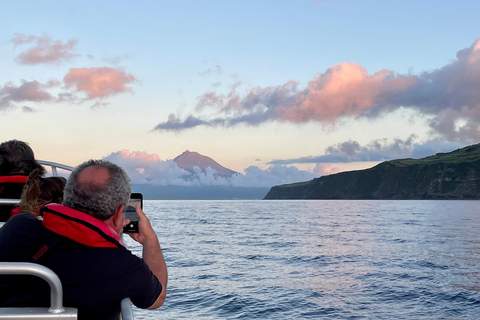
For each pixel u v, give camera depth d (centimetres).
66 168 331
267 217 6856
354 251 2342
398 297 1155
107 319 176
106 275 171
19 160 298
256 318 933
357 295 1177
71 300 168
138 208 210
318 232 3759
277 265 1788
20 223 183
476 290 1248
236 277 1467
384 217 7044
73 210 174
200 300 1100
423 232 3831
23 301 174
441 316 969
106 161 190
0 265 133
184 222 5266
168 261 1900
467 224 5172
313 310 1005
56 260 170
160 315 951
